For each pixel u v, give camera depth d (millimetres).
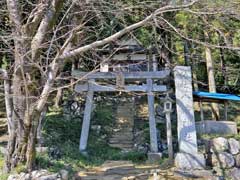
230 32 10484
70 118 13844
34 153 7422
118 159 11180
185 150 9234
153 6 8297
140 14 8727
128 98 16031
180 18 11258
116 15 7984
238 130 11734
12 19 7137
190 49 14281
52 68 6816
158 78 11703
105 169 9531
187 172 8703
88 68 11352
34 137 7309
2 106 14164
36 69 7344
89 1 7262
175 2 6945
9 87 7680
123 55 12945
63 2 7824
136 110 15609
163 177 8461
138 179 8422
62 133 12383
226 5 6707
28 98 6875
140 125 14109
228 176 9086
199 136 10297
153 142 11156
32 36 7297
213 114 14352
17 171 7098
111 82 11461
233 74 16641
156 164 10133
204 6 6918
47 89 6785
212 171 9016
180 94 9812
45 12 7348
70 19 8117
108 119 14328
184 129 9438
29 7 8586
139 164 10305
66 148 10859
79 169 9391
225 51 15188
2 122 13055
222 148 9531
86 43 9281
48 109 14297
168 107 10570
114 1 7770
